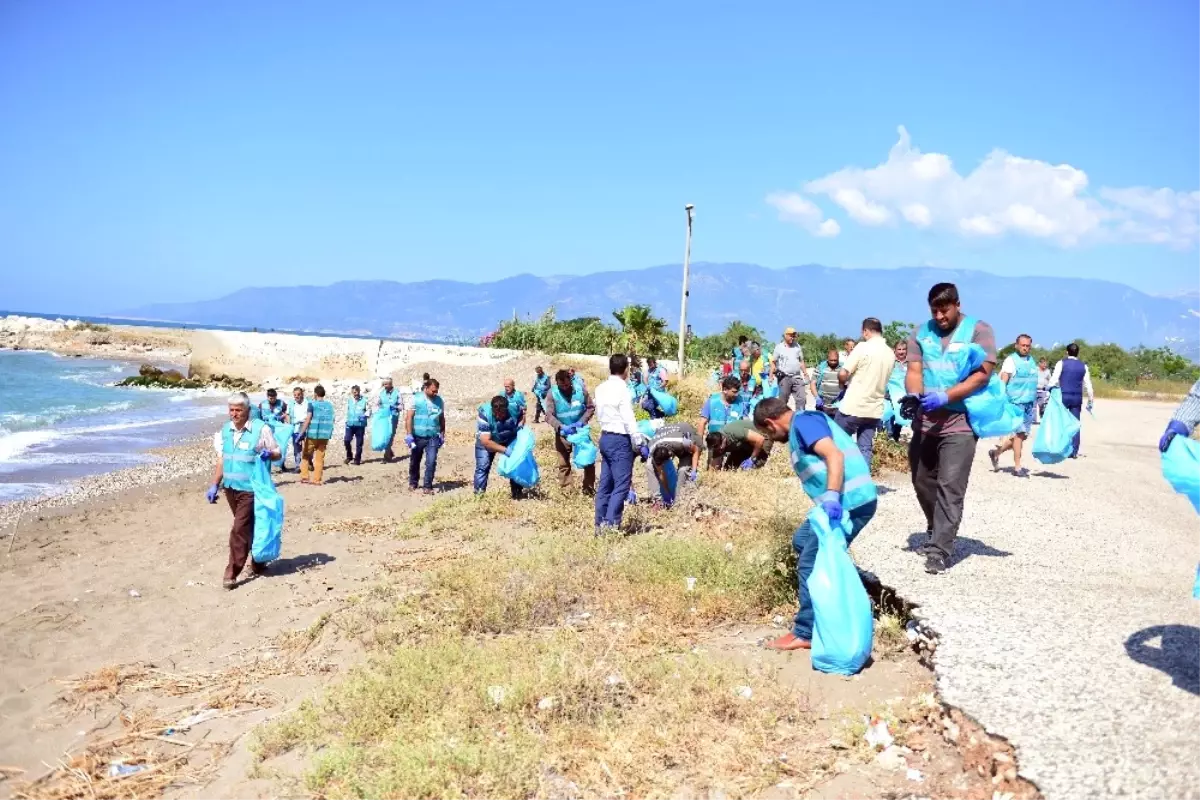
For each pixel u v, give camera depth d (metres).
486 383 34.06
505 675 5.29
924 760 4.07
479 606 6.72
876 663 5.23
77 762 4.95
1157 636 4.99
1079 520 8.77
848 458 5.34
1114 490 10.90
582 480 12.23
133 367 58.66
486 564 7.79
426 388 13.39
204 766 4.84
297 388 14.96
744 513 9.06
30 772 4.92
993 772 3.78
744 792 3.97
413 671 5.41
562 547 8.09
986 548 7.29
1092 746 3.75
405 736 4.66
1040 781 3.54
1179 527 8.66
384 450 18.31
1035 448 10.61
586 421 11.09
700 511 9.27
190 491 15.38
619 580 7.14
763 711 4.67
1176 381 39.69
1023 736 3.90
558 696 4.99
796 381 13.98
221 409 32.28
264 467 8.58
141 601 8.14
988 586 6.07
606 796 4.04
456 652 5.73
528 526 9.91
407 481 14.77
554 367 34.88
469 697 5.05
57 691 6.05
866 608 5.12
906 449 12.00
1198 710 3.96
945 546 6.40
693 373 28.05
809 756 4.24
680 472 9.96
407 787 4.09
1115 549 7.45
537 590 6.91
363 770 4.36
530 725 4.74
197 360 43.47
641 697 5.02
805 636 5.54
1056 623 5.27
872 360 8.87
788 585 6.50
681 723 4.63
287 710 5.43
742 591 6.53
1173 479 4.38
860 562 6.69
